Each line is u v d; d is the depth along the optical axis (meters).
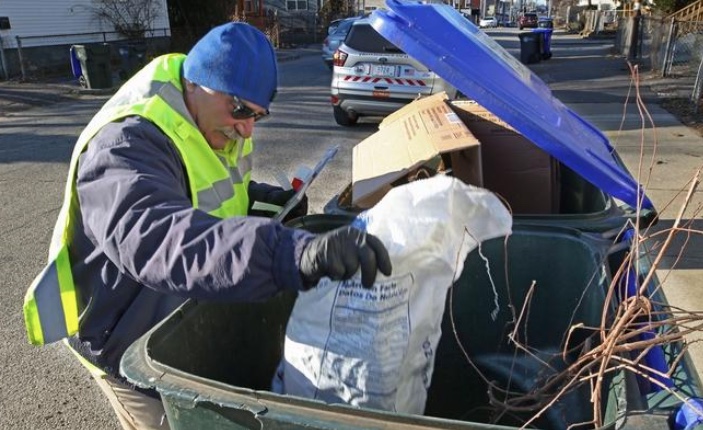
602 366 1.11
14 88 14.09
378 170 2.08
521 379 1.91
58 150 7.92
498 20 70.94
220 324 1.38
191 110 1.49
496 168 2.47
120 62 18.30
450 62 1.77
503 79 1.93
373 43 8.25
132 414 1.64
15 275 4.15
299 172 2.02
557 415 1.57
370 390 1.17
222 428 1.03
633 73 1.90
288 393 1.29
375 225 1.17
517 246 1.88
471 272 1.93
